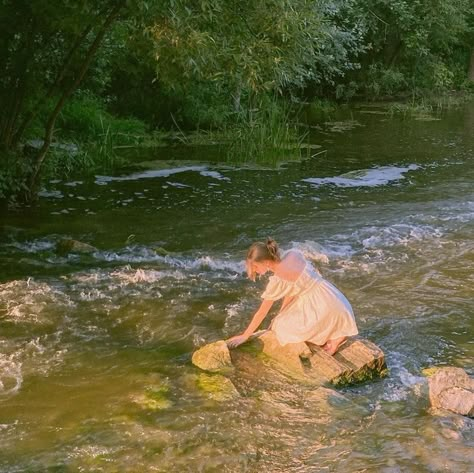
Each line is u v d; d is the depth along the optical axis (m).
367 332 6.19
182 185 11.45
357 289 7.18
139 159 13.35
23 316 6.37
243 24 8.88
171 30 8.05
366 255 8.22
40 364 5.54
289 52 9.78
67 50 10.21
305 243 8.35
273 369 5.50
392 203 10.55
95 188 11.09
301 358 5.57
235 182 11.73
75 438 4.57
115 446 4.50
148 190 11.08
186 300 6.86
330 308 5.61
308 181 11.90
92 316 6.44
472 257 8.21
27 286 7.07
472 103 24.09
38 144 12.06
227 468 4.30
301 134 16.69
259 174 12.36
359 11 21.55
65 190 10.90
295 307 5.72
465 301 6.93
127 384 5.28
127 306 6.68
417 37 23.05
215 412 4.91
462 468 4.30
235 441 4.58
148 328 6.24
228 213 9.92
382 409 5.00
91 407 4.95
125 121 15.68
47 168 10.77
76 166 12.27
